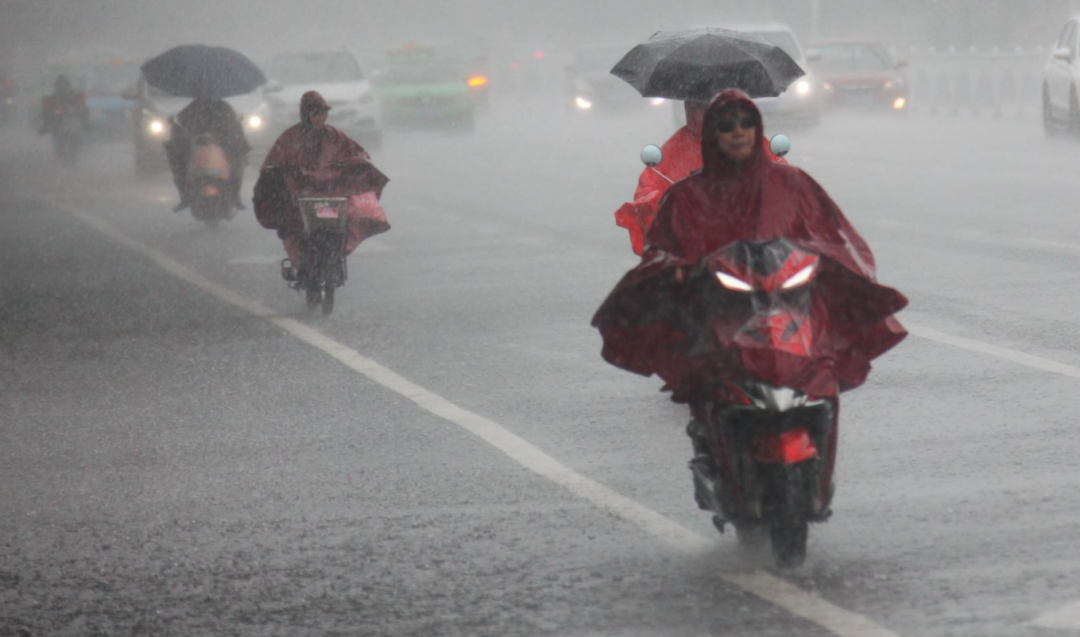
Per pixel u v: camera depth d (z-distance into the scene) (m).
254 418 23.86
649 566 16.14
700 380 15.35
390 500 19.05
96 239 51.12
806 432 14.93
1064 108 75.44
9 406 25.23
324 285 33.72
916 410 22.70
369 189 34.19
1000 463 19.59
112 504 19.27
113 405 25.12
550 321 31.95
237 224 55.16
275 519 18.39
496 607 15.14
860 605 14.70
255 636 14.64
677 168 24.11
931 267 37.03
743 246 14.99
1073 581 15.16
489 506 18.61
